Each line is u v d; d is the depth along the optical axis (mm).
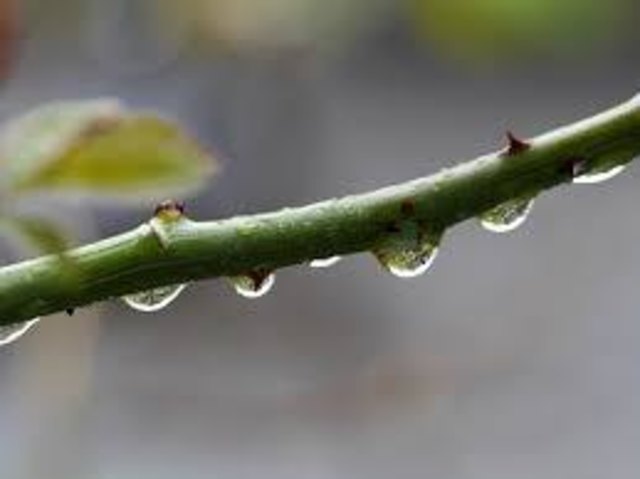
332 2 453
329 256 219
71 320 375
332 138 647
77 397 375
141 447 540
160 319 549
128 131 234
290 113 502
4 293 218
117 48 476
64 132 232
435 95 818
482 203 217
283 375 541
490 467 518
